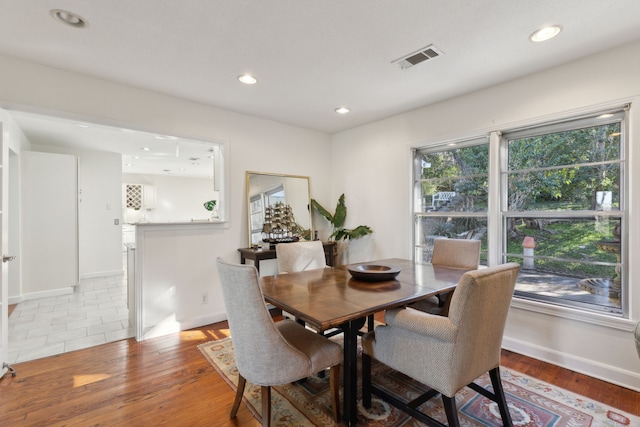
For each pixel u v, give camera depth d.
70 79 2.52
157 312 3.00
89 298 4.30
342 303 1.62
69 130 4.18
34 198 4.34
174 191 8.98
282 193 3.95
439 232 3.34
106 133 4.34
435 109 3.24
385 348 1.68
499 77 2.61
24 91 2.33
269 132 3.84
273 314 3.56
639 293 2.06
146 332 2.93
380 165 3.83
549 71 2.45
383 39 2.05
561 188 2.49
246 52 2.22
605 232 2.28
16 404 1.90
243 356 1.57
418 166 3.53
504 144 2.81
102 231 5.68
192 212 9.27
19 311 3.73
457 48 2.16
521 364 2.41
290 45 2.12
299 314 1.48
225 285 1.55
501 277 1.50
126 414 1.81
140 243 2.91
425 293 1.81
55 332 3.06
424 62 2.36
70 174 4.60
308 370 1.60
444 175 3.30
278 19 1.84
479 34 1.99
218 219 3.77
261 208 3.73
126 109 2.79
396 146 3.64
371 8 1.74
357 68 2.46
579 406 1.87
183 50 2.19
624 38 2.02
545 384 2.12
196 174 8.60
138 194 8.34
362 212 4.07
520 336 2.60
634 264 2.08
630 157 2.10
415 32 1.97
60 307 3.89
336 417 1.72
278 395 2.00
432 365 1.46
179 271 3.13
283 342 1.53
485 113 2.84
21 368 2.34
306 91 2.93
